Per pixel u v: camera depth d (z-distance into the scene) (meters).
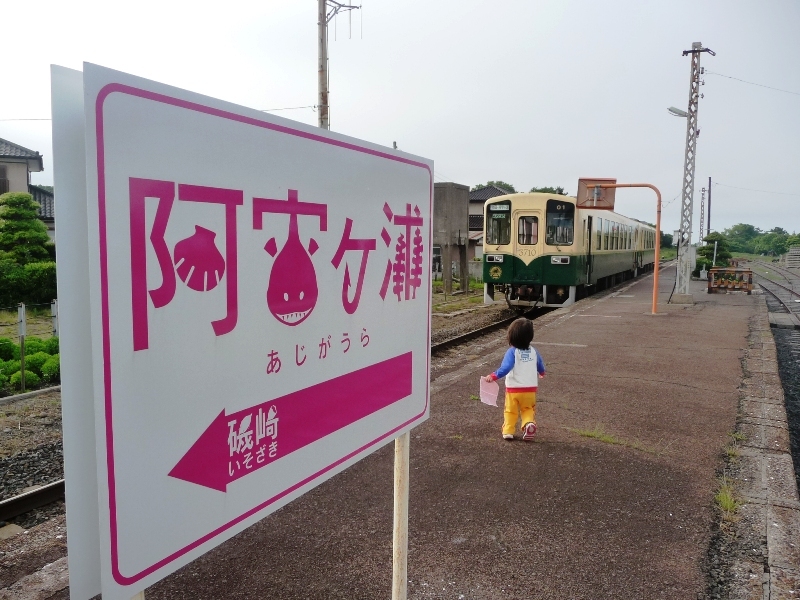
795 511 3.71
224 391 1.47
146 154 1.23
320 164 1.76
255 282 1.54
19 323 7.95
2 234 17.89
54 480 4.93
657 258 13.41
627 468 4.38
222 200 1.42
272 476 1.66
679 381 7.04
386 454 4.63
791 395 8.23
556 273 15.03
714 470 4.36
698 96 15.91
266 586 2.91
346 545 3.29
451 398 6.33
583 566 3.10
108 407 1.19
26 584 2.93
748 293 20.17
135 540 1.27
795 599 2.81
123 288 1.20
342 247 1.90
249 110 1.48
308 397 1.79
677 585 2.94
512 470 4.33
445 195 22.05
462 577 2.99
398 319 2.29
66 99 1.12
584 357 8.45
